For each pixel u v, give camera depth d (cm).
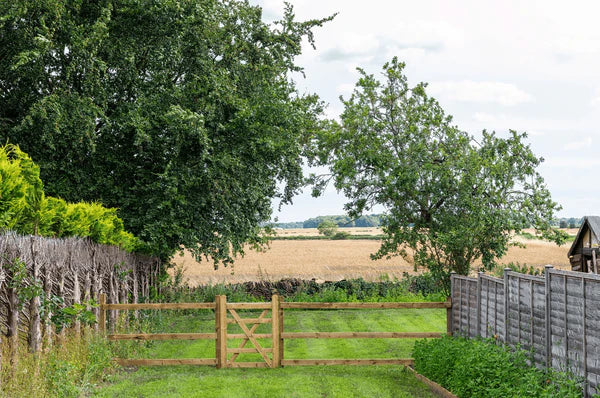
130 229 2056
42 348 1039
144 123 1931
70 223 1255
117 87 2083
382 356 1512
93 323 1329
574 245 2527
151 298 2142
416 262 2031
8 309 927
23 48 1798
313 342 1750
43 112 1730
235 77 2253
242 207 2283
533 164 1934
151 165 2141
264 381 1173
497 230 1870
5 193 930
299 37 2500
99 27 1819
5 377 869
